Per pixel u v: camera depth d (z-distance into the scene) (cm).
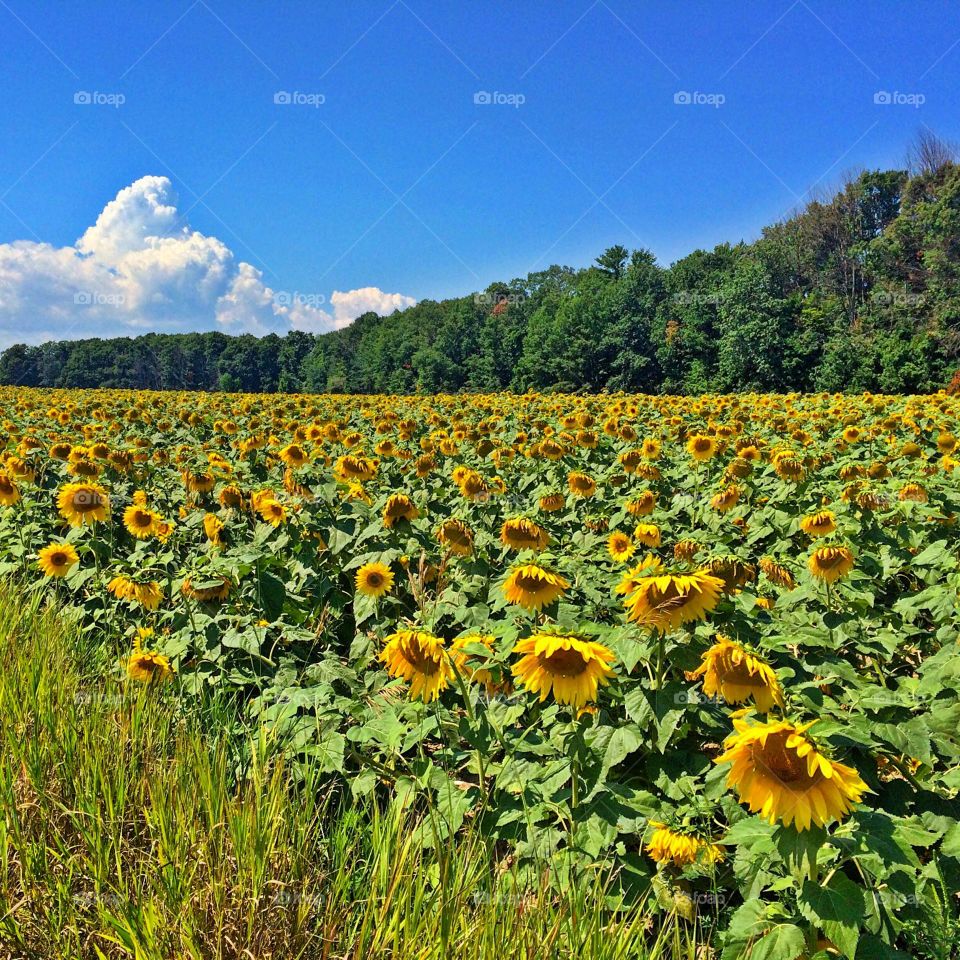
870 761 322
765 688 288
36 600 525
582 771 308
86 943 228
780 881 238
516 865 279
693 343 7425
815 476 923
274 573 570
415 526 610
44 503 750
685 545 516
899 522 692
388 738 341
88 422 1653
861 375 5403
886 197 8862
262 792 283
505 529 506
